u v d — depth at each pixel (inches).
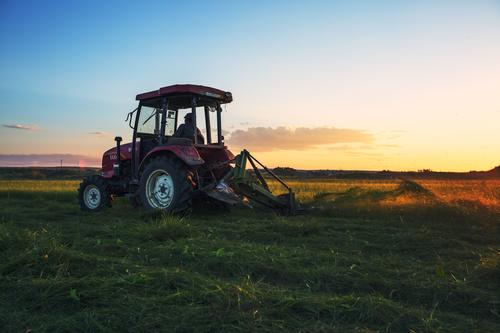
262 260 149.2
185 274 126.6
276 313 101.2
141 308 102.4
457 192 387.2
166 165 295.3
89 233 213.8
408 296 118.5
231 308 101.1
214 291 110.0
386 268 146.0
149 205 305.1
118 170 347.3
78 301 107.3
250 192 303.0
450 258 164.2
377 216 289.6
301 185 658.2
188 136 308.3
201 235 204.1
